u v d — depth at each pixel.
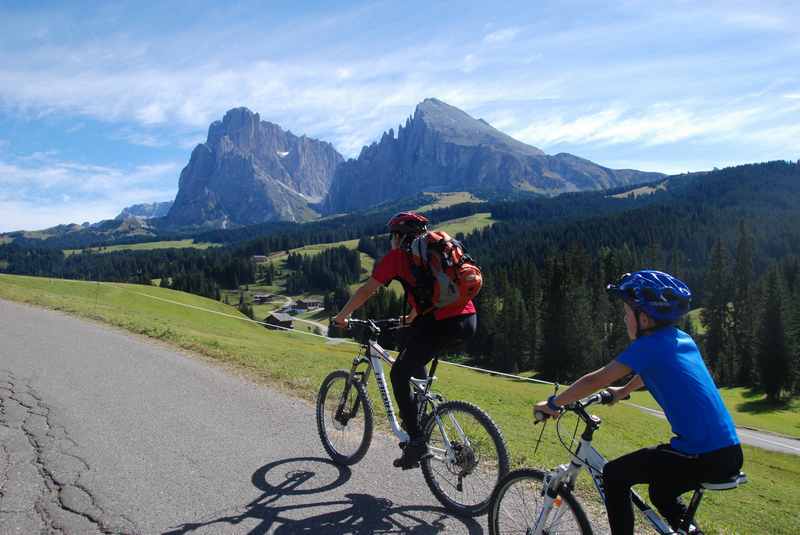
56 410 7.48
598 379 3.39
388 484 5.50
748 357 84.44
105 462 5.78
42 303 21.06
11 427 6.76
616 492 3.39
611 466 3.43
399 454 6.31
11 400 7.85
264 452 6.25
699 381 3.17
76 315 18.14
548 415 3.66
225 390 8.94
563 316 85.19
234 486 5.32
